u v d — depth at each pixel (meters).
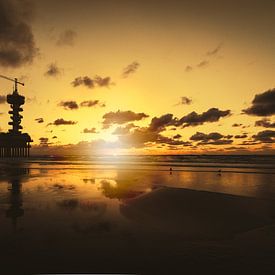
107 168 56.16
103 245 10.37
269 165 58.84
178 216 14.37
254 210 15.12
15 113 178.75
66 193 22.59
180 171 45.56
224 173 40.81
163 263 8.84
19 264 8.79
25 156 182.88
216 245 10.41
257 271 8.23
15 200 19.42
